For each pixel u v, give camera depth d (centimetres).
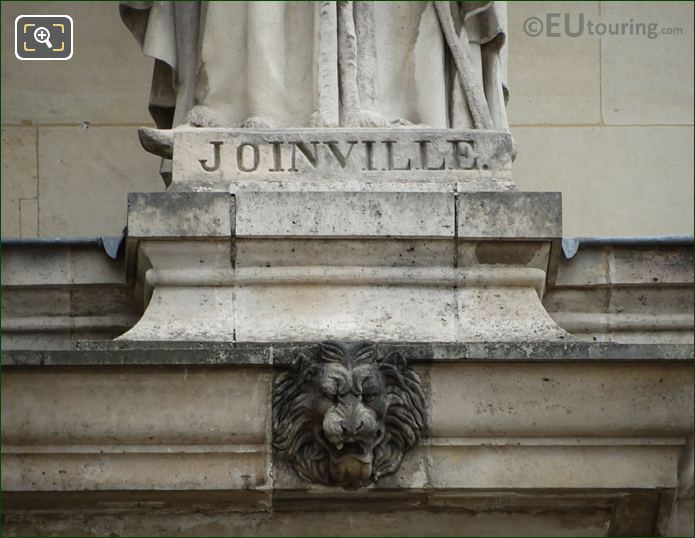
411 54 1287
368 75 1283
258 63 1276
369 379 1191
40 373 1203
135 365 1199
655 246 1273
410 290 1236
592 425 1215
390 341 1219
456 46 1288
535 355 1207
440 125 1273
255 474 1205
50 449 1208
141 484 1206
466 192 1241
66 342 1273
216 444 1207
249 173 1252
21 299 1272
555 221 1238
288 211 1234
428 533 1223
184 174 1251
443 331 1227
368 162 1256
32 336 1273
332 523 1222
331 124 1263
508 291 1241
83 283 1268
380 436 1198
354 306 1231
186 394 1205
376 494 1211
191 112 1275
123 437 1206
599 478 1216
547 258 1245
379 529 1221
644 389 1215
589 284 1271
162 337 1219
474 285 1238
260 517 1220
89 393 1205
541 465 1215
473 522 1226
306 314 1229
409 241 1236
